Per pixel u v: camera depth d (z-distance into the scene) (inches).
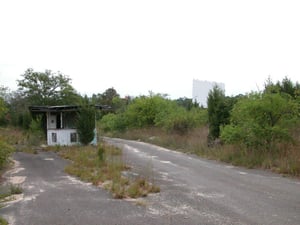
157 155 753.0
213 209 297.9
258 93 601.0
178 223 258.1
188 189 387.2
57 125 1074.7
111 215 282.7
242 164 577.6
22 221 270.2
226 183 421.4
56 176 500.1
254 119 592.7
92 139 950.4
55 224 261.1
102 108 1038.4
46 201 336.2
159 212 290.5
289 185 402.3
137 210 297.6
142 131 1403.8
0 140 612.7
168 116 1307.8
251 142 605.6
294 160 503.2
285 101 576.4
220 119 791.1
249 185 405.4
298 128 603.5
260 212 286.4
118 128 1712.6
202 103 1811.0
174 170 536.1
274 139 584.7
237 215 278.2
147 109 1545.3
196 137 933.2
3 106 713.6
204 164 605.0
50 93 1622.8
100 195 361.1
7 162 625.3
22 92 1632.6
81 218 275.3
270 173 494.3
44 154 823.7
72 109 1016.9
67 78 1648.6
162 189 388.2
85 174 488.1
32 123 1168.8
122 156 722.8
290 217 271.3
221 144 745.0
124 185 405.4
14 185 422.0
